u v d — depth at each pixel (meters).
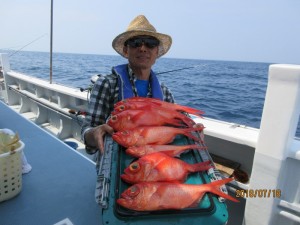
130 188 0.91
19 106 5.88
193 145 1.24
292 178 1.61
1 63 5.88
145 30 1.59
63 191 1.47
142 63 1.66
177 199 0.90
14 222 1.21
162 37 1.76
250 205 1.73
